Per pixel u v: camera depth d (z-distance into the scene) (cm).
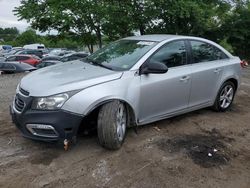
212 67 602
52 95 407
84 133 466
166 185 376
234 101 771
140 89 476
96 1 1614
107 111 429
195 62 578
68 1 1570
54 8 1586
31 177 378
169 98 525
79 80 430
